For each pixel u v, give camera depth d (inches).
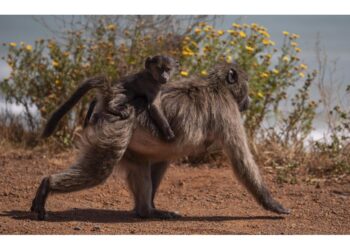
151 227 326.0
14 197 392.8
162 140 332.5
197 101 343.6
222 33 488.1
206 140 351.6
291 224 341.7
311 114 493.0
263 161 475.2
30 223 323.6
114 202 394.0
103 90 326.0
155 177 364.2
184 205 387.2
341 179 444.8
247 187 347.9
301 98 492.1
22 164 474.6
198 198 402.9
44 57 534.3
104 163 323.9
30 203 379.6
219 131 346.6
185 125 336.2
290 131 496.4
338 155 468.8
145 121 330.0
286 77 493.0
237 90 363.9
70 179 324.5
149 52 527.5
